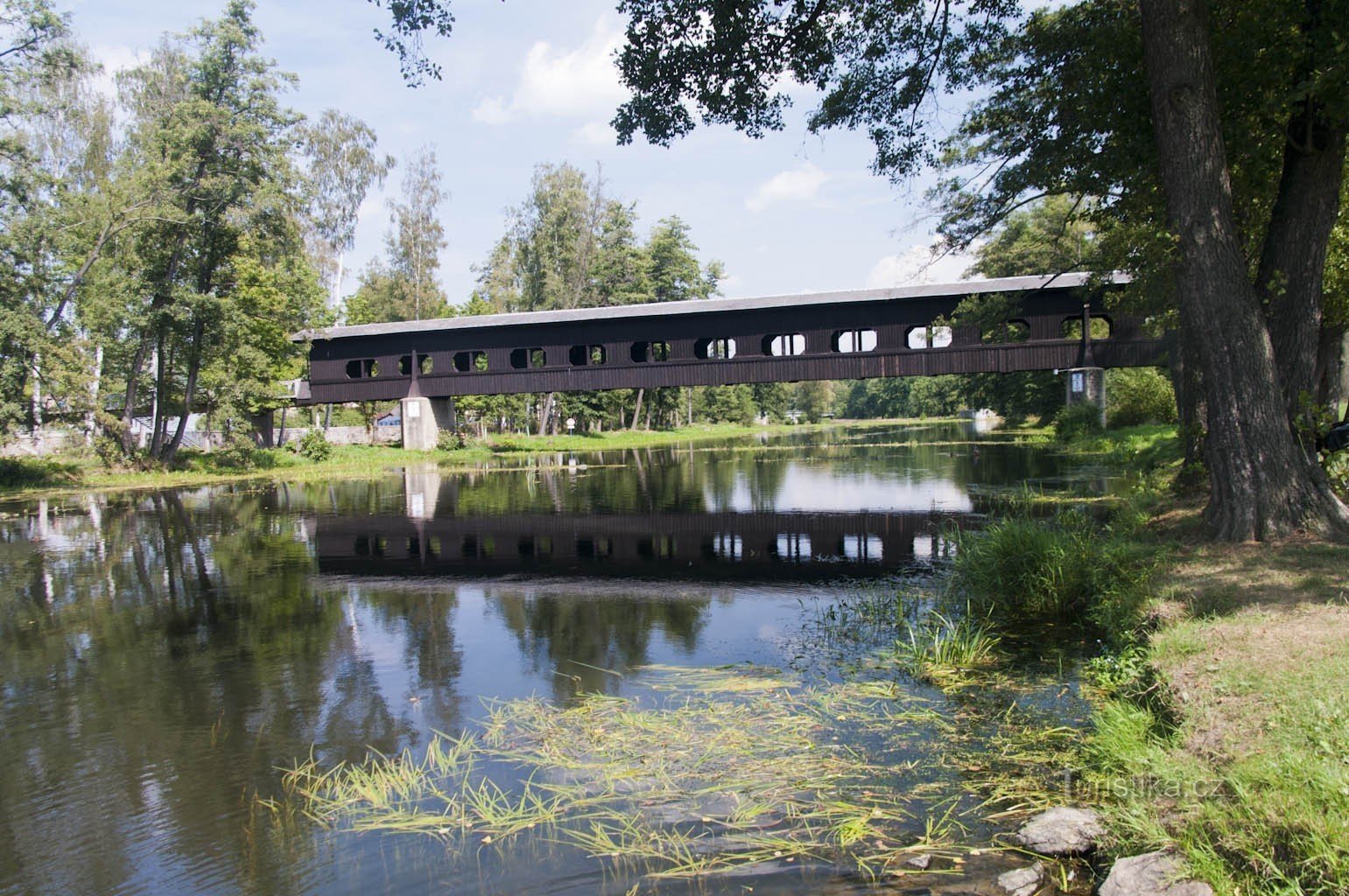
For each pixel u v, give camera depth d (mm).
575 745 4801
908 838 3633
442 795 4227
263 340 32281
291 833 3926
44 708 5832
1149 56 7559
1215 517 7527
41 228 23000
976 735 4742
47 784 4574
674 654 6668
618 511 16047
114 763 4836
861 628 7277
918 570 9820
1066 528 10023
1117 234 11703
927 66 11094
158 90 31344
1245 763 3430
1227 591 5746
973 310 14289
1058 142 11484
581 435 52438
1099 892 3107
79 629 8078
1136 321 25000
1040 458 24234
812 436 53875
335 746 4988
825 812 3891
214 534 14234
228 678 6398
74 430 30734
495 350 31969
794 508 15672
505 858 3580
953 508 14789
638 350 30281
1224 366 7305
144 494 21781
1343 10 7555
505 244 49062
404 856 3646
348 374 35250
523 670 6332
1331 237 11852
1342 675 3930
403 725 5270
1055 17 10914
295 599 9078
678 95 10094
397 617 8172
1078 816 3611
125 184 24969
